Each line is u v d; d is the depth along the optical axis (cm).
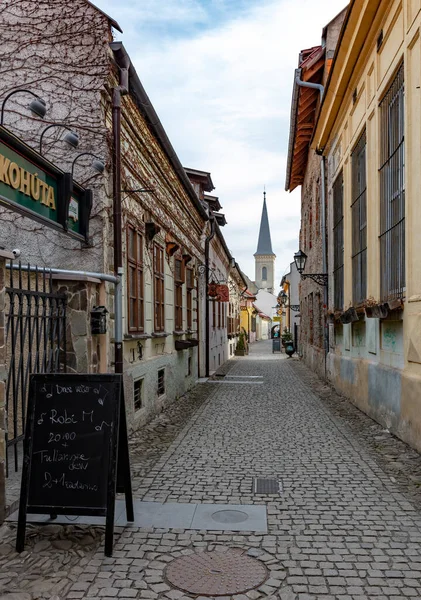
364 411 1055
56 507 420
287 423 968
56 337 669
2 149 471
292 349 3341
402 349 800
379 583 368
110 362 781
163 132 1009
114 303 793
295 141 2059
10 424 689
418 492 559
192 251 1658
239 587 364
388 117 878
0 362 457
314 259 2027
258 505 523
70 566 395
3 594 355
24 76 781
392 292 855
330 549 423
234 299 3669
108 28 778
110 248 789
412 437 734
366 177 1020
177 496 552
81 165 764
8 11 788
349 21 970
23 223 766
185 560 405
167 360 1199
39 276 721
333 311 1441
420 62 698
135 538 445
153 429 933
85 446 431
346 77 1137
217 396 1386
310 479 610
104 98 778
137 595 354
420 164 707
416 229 725
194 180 1866
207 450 759
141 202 958
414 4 712
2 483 466
